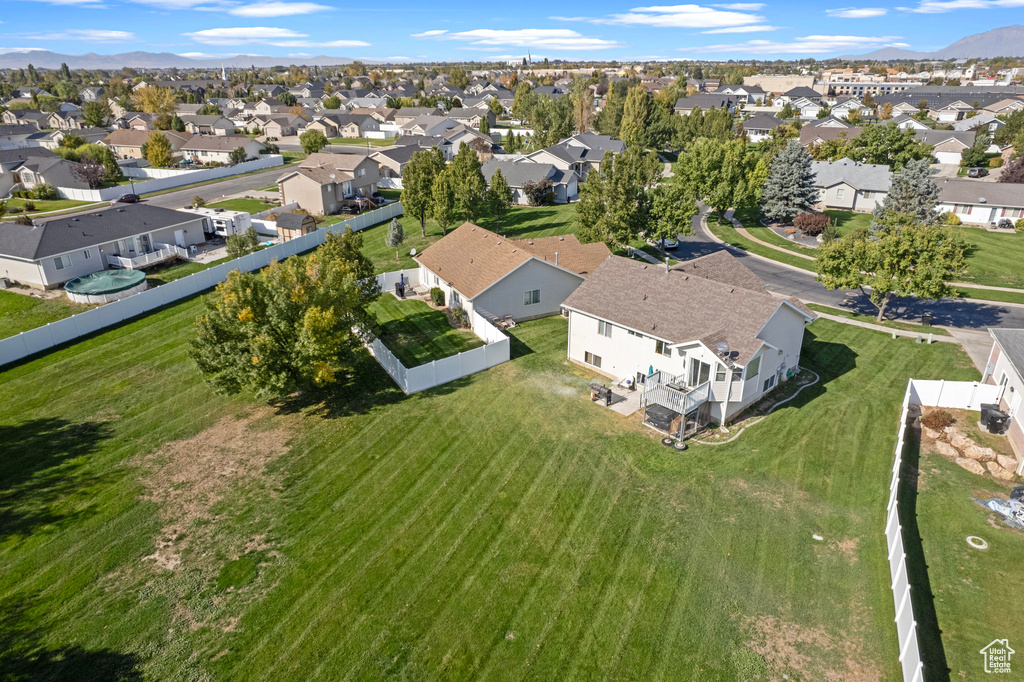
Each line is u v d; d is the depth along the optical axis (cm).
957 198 7094
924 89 19762
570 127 13125
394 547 2162
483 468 2603
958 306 4628
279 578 2031
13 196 8688
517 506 2362
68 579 2045
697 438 2827
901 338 3984
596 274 3659
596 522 2270
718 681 1662
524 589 1972
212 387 2947
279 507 2383
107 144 11838
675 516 2297
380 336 3988
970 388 3089
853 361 3644
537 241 4584
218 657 1756
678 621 1848
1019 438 2691
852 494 2436
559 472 2566
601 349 3459
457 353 3722
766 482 2508
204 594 1975
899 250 4028
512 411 3055
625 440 2798
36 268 4731
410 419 2994
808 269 5628
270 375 2838
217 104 19788
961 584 1989
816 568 2048
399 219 7462
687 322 3098
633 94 12638
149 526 2289
